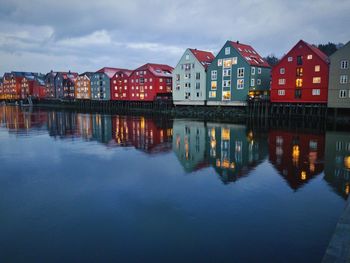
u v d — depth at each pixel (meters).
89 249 10.41
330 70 46.19
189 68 68.31
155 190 16.27
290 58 52.00
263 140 32.00
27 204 14.52
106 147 29.27
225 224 12.03
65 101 118.94
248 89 57.97
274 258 9.60
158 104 76.56
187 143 30.94
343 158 23.27
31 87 147.88
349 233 9.88
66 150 27.77
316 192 15.59
